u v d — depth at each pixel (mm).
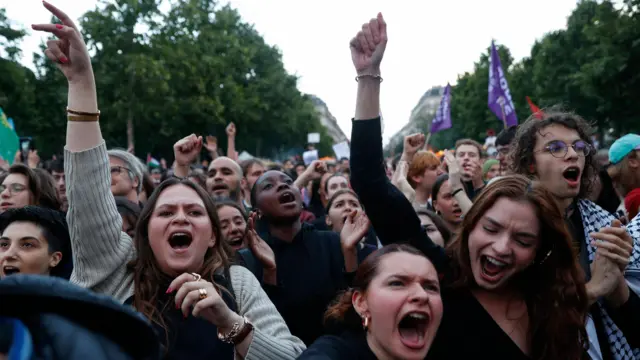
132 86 33094
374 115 2350
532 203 2146
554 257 2211
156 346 990
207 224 2455
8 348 888
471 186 6035
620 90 27438
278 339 2273
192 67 35469
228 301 2359
